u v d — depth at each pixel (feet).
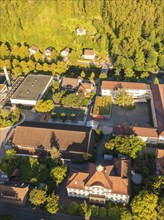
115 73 616.39
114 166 388.57
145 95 562.25
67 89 580.71
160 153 404.57
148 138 449.06
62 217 358.02
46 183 395.96
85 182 361.71
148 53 634.02
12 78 634.02
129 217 336.49
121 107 541.75
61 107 544.62
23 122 484.33
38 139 443.73
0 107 550.77
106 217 352.69
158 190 350.64
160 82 611.88
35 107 531.91
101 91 566.36
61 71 636.48
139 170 402.52
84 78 623.77
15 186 386.73
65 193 386.11
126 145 414.21
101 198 359.66
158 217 329.93
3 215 354.33
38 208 368.89
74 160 420.36
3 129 502.79
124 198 358.43
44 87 572.10
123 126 457.27
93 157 424.46
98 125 499.51
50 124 476.95
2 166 411.95
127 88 553.64
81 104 536.83
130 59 622.95
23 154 439.22
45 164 422.41
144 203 328.08
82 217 356.18
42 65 650.43
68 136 438.81
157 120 473.26
